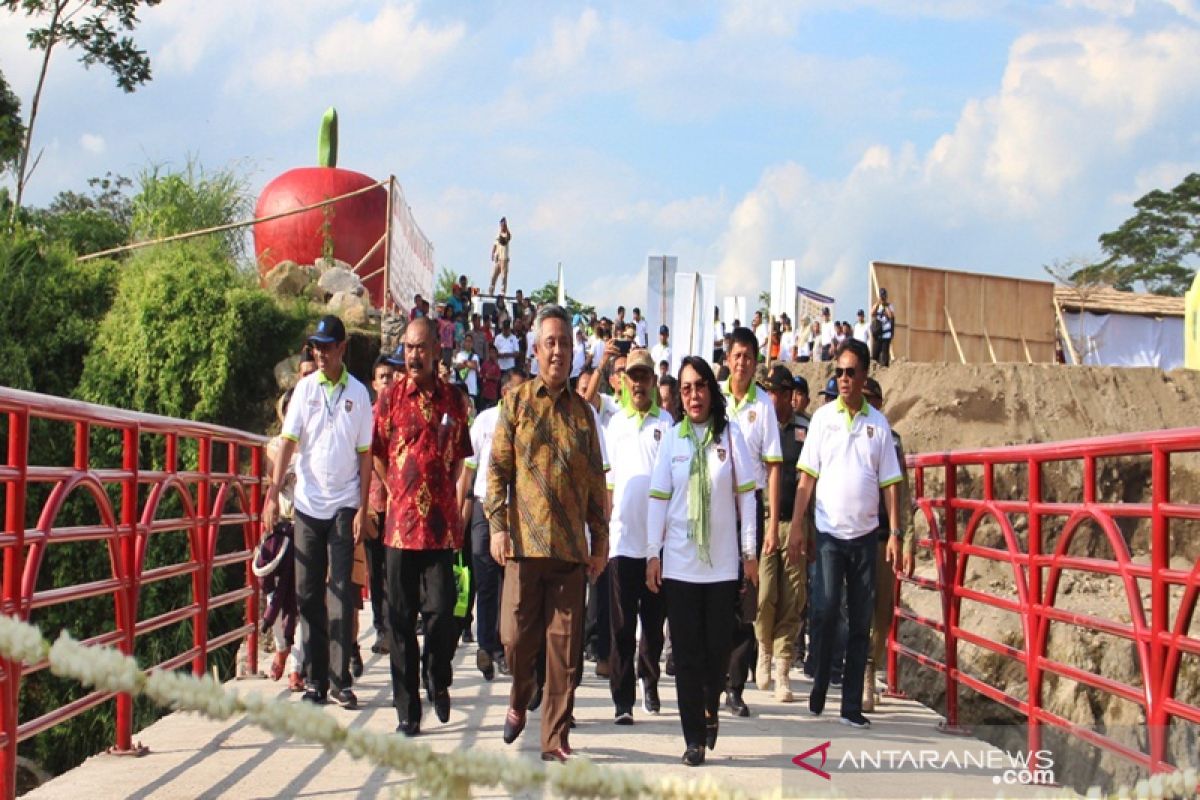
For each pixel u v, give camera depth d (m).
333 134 28.28
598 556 6.46
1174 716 4.85
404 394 6.95
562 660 6.30
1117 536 5.46
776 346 31.08
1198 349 30.48
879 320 28.94
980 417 24.39
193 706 1.52
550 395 6.33
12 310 20.20
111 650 1.52
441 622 7.03
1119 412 24.36
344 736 1.60
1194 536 18.14
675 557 6.32
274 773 5.97
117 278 20.92
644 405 7.70
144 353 19.53
